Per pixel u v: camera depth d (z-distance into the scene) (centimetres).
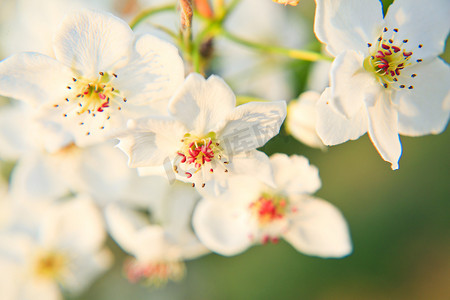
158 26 22
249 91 25
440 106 21
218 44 24
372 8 21
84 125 21
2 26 25
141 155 20
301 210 24
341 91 20
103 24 20
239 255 30
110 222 25
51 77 21
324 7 20
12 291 26
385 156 21
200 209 23
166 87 21
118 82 21
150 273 26
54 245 26
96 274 27
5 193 26
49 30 25
